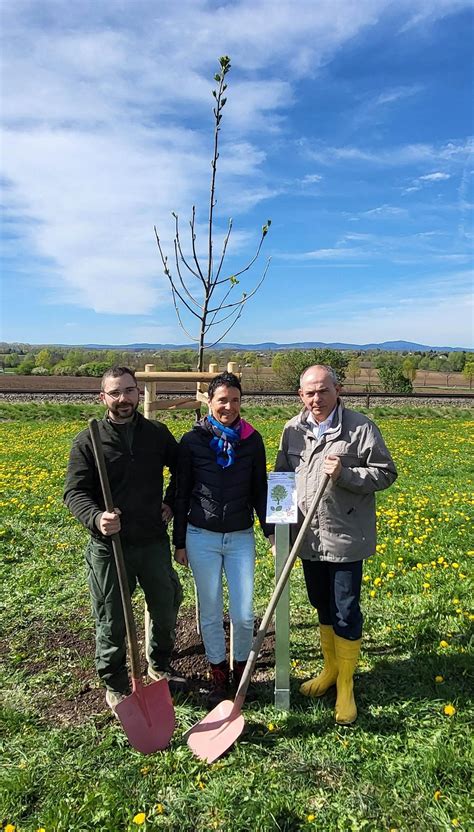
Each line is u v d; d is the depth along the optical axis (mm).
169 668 4055
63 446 15109
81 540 6992
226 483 3623
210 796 2918
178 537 3758
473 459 12766
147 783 3014
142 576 3711
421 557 6148
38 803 2924
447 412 24984
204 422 3732
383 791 2926
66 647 4500
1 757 3246
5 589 5555
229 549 3701
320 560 3529
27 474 11172
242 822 2750
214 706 3717
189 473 3725
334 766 3117
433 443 15492
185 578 5988
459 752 3158
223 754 3203
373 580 5648
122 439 3529
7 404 24438
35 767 3145
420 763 3088
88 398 26609
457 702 3600
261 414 23906
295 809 2840
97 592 3580
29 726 3527
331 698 3773
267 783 3008
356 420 3479
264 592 5574
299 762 3145
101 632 3615
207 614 3730
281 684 3572
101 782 3035
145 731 3260
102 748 3291
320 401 3424
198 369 4484
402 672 3998
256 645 3312
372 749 3232
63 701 3812
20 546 6750
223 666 3787
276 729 3434
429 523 7434
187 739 3322
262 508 3779
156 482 3631
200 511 3656
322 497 3455
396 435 17375
